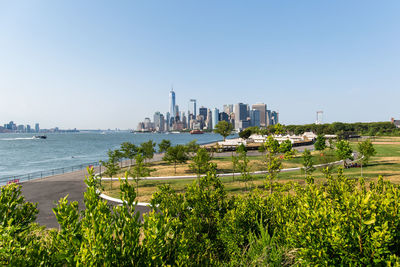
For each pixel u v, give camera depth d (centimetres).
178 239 488
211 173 1046
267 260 573
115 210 450
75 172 4625
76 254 378
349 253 438
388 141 9881
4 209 611
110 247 381
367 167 3875
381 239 418
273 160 1867
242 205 910
